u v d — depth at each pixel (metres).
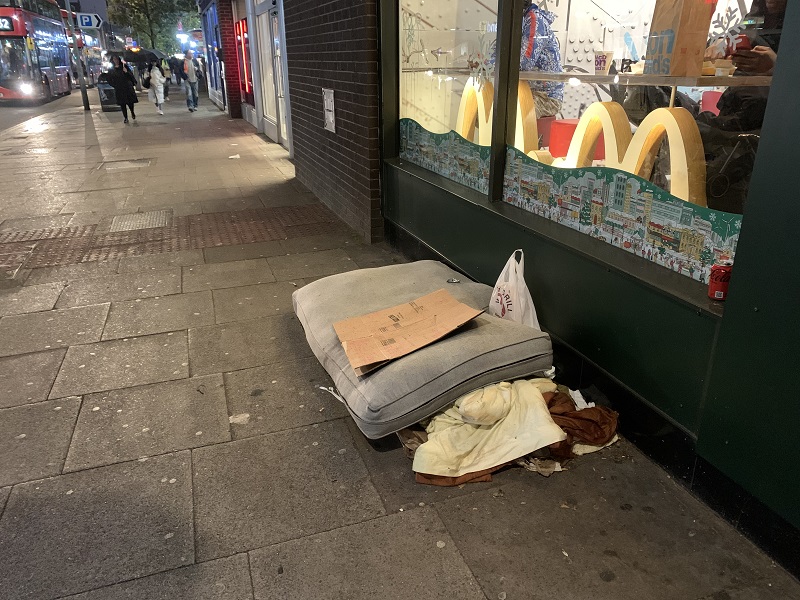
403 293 3.56
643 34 3.54
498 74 3.61
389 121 5.32
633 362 2.68
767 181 1.90
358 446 2.79
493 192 3.86
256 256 5.37
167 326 3.99
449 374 2.64
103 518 2.35
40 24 23.77
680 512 2.38
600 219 3.02
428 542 2.24
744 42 2.64
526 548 2.21
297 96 7.89
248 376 3.39
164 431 2.90
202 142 12.73
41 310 4.23
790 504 2.01
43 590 2.04
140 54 37.22
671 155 2.65
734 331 2.10
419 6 4.80
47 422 2.96
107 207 7.16
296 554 2.19
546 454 2.65
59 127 15.51
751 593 2.02
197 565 2.14
